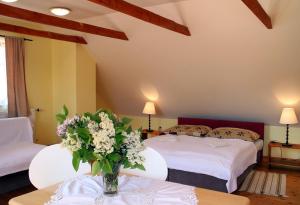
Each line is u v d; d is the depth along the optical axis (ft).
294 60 13.11
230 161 10.66
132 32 15.03
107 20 14.83
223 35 13.14
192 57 15.14
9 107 16.01
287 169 15.43
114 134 4.50
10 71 15.92
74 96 17.80
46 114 18.56
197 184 10.85
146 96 19.54
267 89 15.21
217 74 15.58
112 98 21.43
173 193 5.20
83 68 18.02
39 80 17.97
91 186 5.43
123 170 6.68
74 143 4.44
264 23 11.03
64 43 17.97
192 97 17.89
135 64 17.34
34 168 6.22
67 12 13.23
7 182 10.53
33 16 11.64
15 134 13.76
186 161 11.09
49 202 4.80
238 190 12.14
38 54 17.78
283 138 16.66
